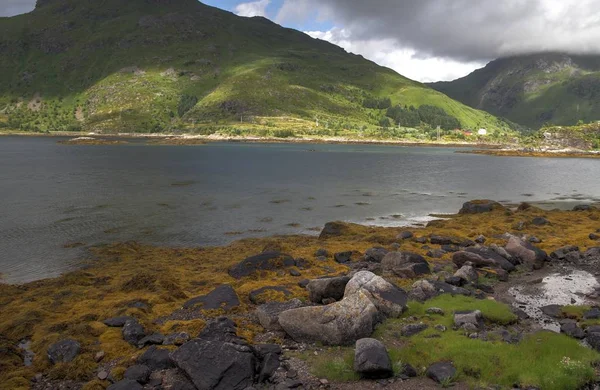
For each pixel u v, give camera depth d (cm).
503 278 2362
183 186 7794
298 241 3728
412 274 2381
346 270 2634
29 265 3102
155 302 2070
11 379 1306
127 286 2377
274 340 1571
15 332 1745
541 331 1546
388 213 5422
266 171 10981
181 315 1888
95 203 5834
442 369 1266
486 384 1204
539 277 2419
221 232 4272
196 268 2888
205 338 1502
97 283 2556
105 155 16500
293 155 18262
